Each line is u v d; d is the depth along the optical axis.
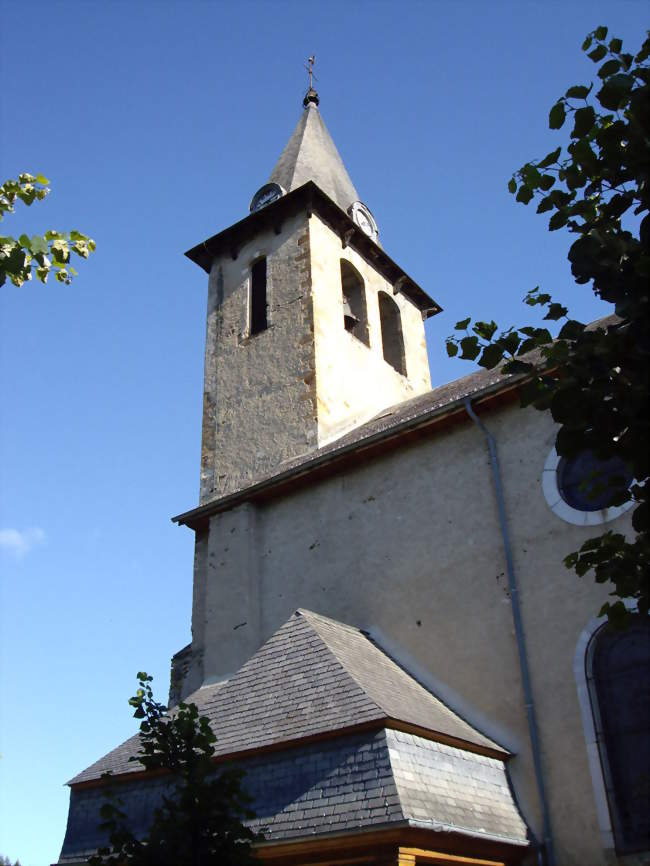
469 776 9.29
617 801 9.27
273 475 14.97
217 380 18.98
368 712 8.73
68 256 7.06
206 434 18.42
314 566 13.48
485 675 10.85
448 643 11.40
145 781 10.29
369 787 8.15
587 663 10.05
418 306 22.09
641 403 5.04
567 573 10.66
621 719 9.63
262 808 8.70
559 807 9.55
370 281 20.41
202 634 14.64
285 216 19.86
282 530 14.26
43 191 7.20
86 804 10.87
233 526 14.72
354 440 14.55
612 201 5.68
